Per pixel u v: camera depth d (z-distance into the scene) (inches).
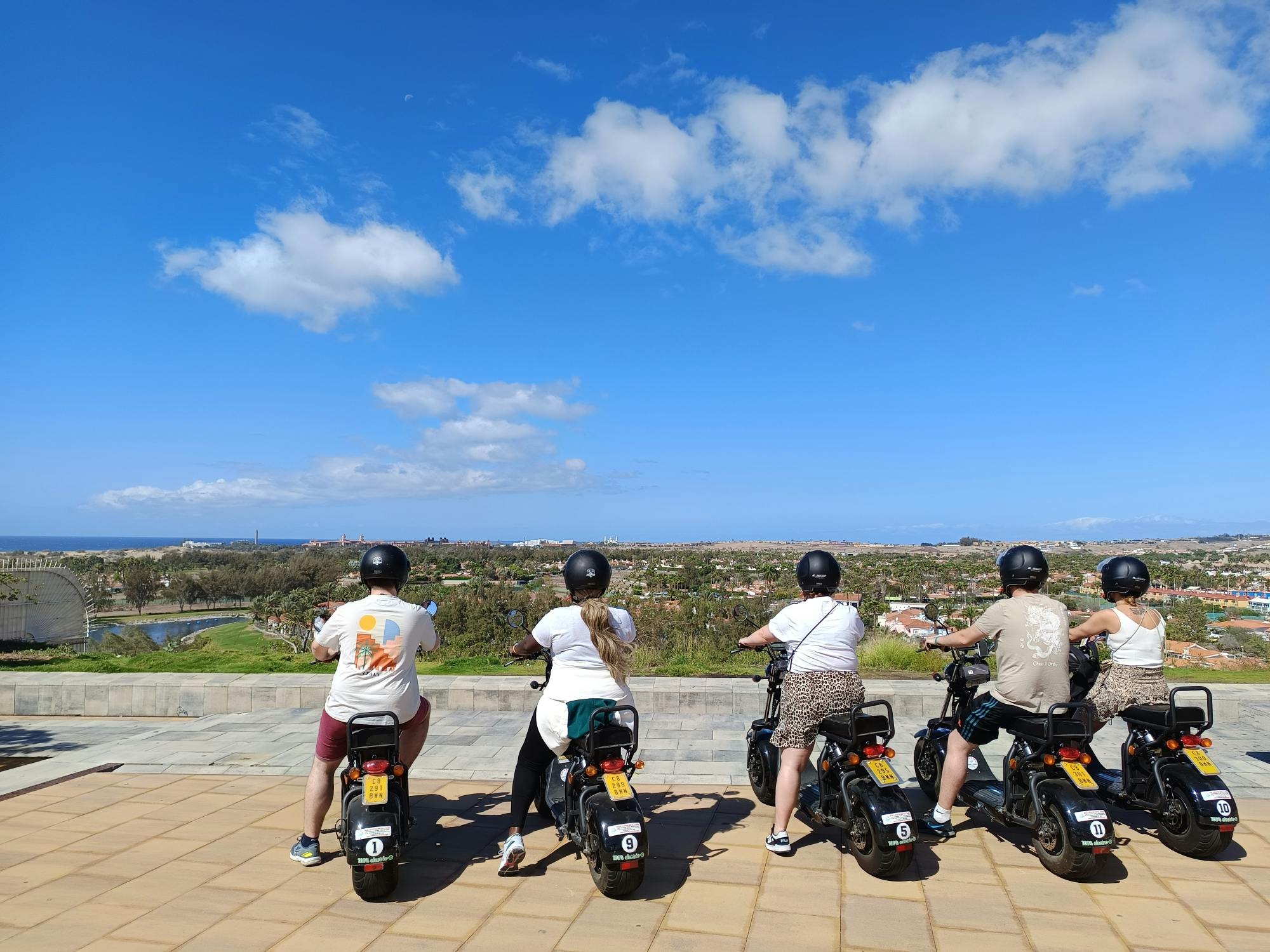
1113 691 190.5
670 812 211.0
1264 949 137.5
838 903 156.1
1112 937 142.1
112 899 159.3
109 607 2554.1
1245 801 219.6
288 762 264.8
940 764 203.8
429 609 182.2
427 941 141.9
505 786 235.9
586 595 179.6
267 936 143.7
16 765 284.2
